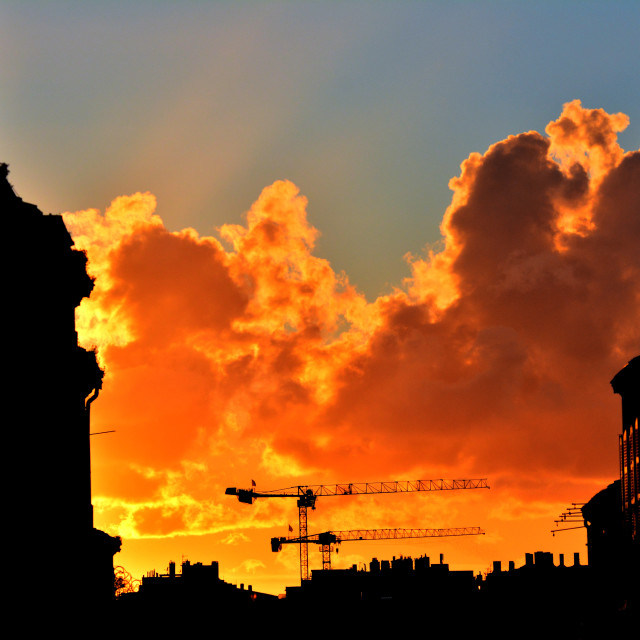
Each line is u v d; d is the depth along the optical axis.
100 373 90.56
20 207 75.75
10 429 74.06
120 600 146.12
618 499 154.38
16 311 75.44
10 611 73.12
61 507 83.31
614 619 142.50
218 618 158.62
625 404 144.75
